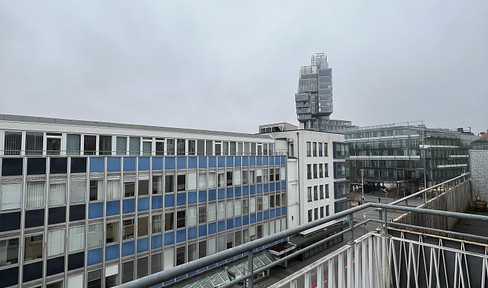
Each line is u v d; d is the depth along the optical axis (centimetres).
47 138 1282
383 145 5150
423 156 4559
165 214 1631
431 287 439
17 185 1151
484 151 1391
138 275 1491
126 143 1546
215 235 1884
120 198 1443
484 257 359
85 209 1327
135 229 1491
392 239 414
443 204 903
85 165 1336
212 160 1903
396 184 4950
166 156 1648
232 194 2028
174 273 158
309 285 267
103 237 1374
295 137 2716
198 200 1800
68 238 1270
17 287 1132
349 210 339
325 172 2952
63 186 1275
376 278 376
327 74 10606
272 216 2336
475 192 1393
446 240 440
